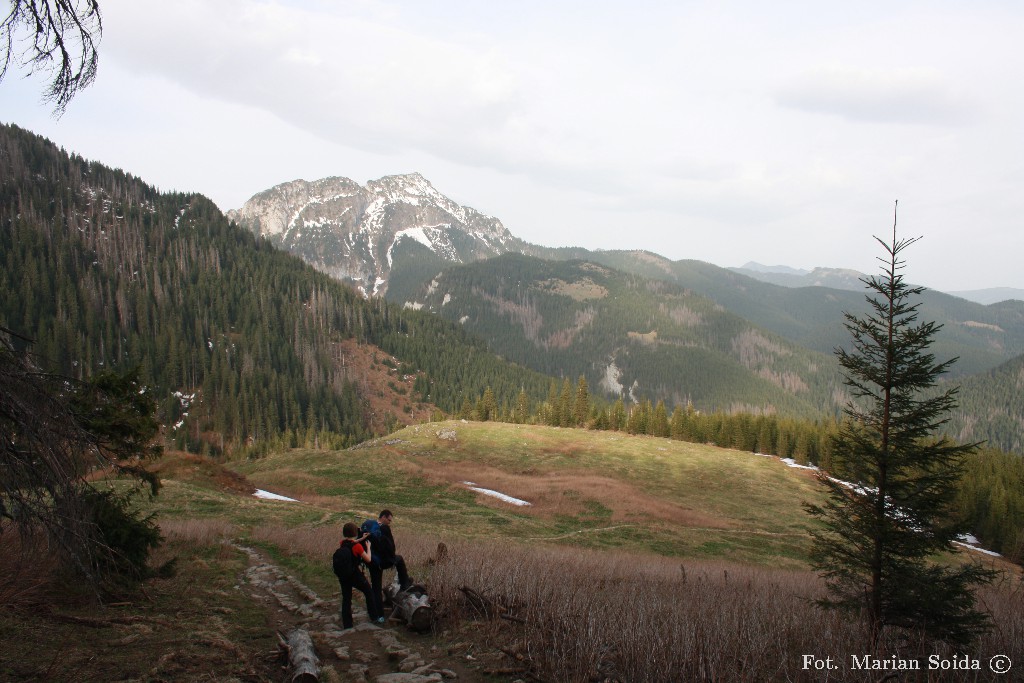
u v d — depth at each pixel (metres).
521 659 8.69
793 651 10.32
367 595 11.05
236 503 31.80
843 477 12.50
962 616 10.88
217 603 11.99
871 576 12.25
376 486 51.53
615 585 15.56
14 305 144.00
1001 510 56.69
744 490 66.75
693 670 8.27
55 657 7.48
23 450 6.66
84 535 7.64
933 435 12.23
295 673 7.75
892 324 12.16
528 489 55.91
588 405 117.44
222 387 144.75
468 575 12.98
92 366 133.25
